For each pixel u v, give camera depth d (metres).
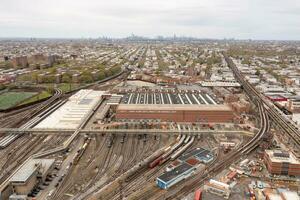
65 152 132.50
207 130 156.75
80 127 158.12
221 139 149.38
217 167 117.69
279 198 91.81
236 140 148.38
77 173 112.94
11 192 97.06
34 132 154.50
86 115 178.12
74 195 97.44
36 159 117.94
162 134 154.62
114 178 109.19
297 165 109.75
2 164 121.44
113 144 142.75
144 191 100.25
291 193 94.44
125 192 99.62
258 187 101.25
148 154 131.12
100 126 163.62
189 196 96.62
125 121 174.12
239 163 121.12
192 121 175.00
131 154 131.38
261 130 159.50
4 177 109.62
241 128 163.75
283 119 176.50
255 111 199.00
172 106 183.00
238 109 194.62
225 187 96.94
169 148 134.75
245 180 107.56
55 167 117.00
